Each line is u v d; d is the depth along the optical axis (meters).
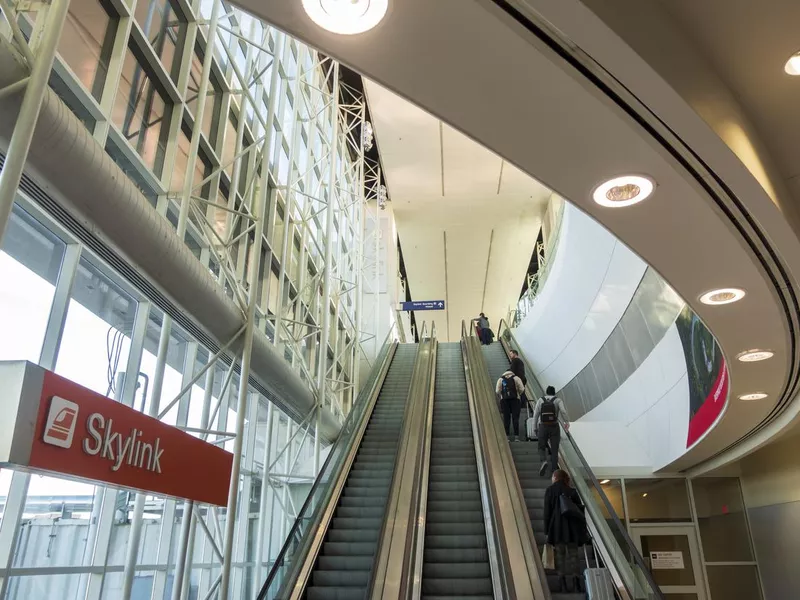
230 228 8.60
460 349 18.67
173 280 5.62
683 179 3.63
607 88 2.98
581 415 14.83
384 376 15.88
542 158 3.55
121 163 6.93
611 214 4.05
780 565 10.55
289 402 10.19
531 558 6.47
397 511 7.73
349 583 7.04
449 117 3.28
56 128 3.81
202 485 5.02
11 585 5.13
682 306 9.46
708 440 9.23
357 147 20.42
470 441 11.02
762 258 4.49
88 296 6.20
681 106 3.06
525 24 2.63
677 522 11.44
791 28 3.15
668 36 3.07
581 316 14.44
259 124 11.19
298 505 12.41
